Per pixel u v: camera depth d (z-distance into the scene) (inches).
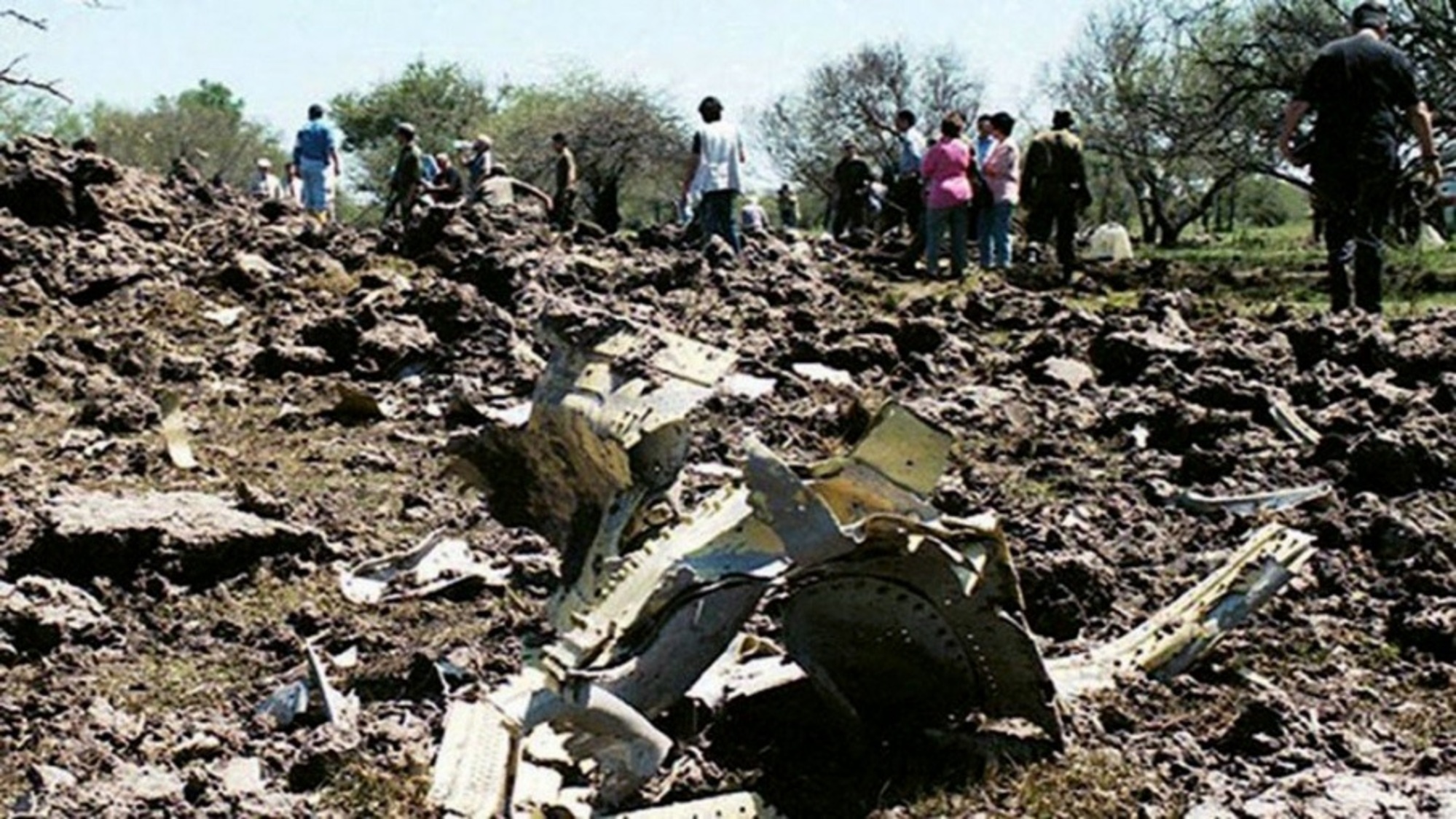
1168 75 1488.7
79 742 219.8
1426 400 368.2
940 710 215.6
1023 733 218.1
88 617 260.1
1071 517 313.3
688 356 218.8
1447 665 249.6
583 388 218.5
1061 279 666.8
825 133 2240.4
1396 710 235.5
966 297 524.1
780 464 191.9
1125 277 685.9
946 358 439.5
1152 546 301.0
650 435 211.6
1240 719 220.7
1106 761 212.4
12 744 221.0
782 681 224.1
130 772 210.8
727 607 197.6
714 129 645.3
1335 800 202.2
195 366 434.6
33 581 265.0
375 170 2367.1
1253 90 1050.1
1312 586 277.3
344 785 209.0
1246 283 665.0
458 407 393.7
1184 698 236.5
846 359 434.6
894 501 198.4
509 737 180.4
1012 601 205.0
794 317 488.1
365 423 395.5
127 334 468.1
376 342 438.9
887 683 214.4
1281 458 341.4
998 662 208.5
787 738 219.1
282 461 364.5
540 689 184.9
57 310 494.9
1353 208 466.9
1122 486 334.0
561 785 194.2
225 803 201.6
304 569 287.0
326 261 556.7
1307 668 249.3
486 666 246.5
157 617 268.1
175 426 369.1
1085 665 238.7
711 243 602.9
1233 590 251.0
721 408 392.8
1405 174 705.6
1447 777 212.5
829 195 1749.5
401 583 283.4
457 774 176.4
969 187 665.6
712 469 343.6
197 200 650.8
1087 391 407.5
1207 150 1117.7
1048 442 358.0
